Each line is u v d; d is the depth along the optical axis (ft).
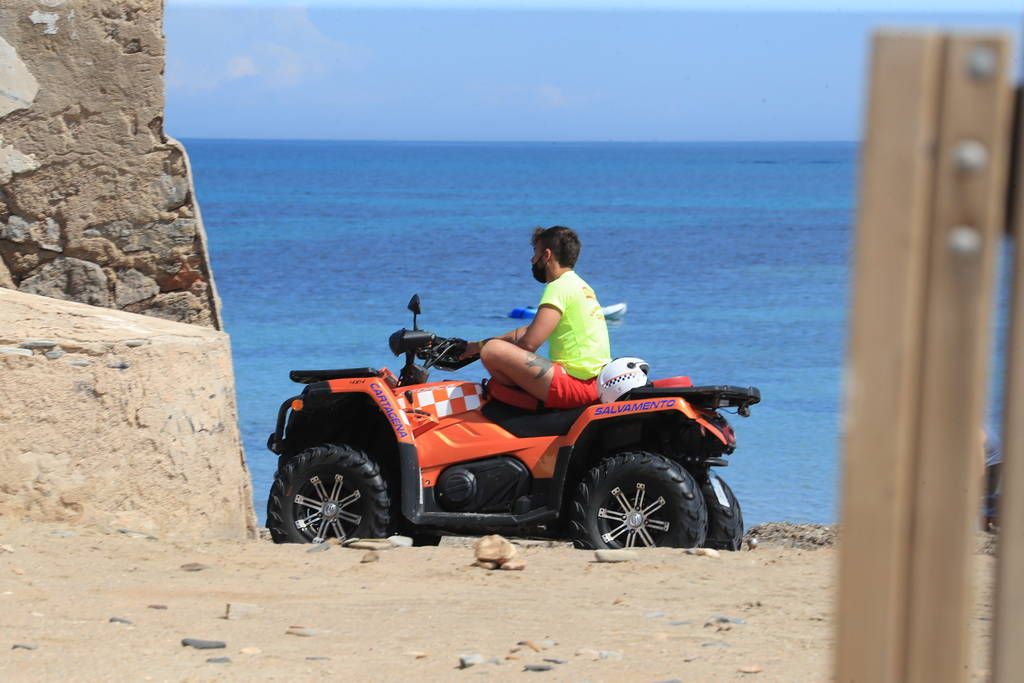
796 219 426.10
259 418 89.81
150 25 45.34
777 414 95.20
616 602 29.50
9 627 25.08
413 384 42.78
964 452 9.41
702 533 38.65
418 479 40.50
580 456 40.04
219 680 21.61
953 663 9.57
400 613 28.09
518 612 28.35
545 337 40.57
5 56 44.62
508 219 412.16
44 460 34.65
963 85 9.12
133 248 45.88
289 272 223.30
